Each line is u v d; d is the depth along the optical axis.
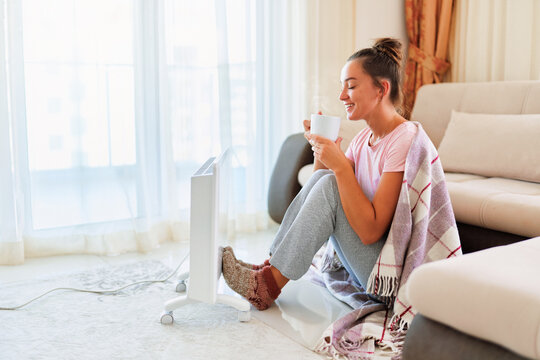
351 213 1.72
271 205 2.80
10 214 2.36
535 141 2.35
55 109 2.48
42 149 2.48
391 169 1.71
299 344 1.65
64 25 2.46
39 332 1.72
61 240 2.55
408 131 1.73
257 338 1.68
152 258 2.53
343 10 3.28
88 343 1.64
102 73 2.55
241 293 1.88
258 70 3.04
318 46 3.19
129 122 2.63
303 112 3.21
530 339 0.94
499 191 2.11
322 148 1.72
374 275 1.74
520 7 2.99
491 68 3.15
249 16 2.93
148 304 1.96
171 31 2.73
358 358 1.55
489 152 2.49
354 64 1.77
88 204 2.56
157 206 2.80
